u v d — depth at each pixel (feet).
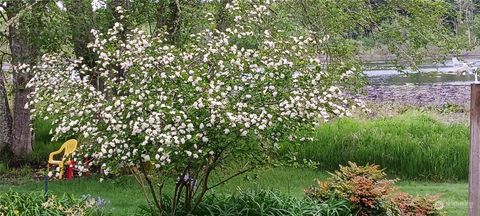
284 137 17.98
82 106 18.19
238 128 16.89
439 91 61.36
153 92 17.56
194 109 16.88
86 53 30.68
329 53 30.86
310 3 31.40
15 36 31.12
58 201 21.43
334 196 20.48
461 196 30.68
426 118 46.65
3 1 29.35
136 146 17.75
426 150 37.50
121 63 18.33
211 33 18.76
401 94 60.08
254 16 20.03
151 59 17.71
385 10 34.71
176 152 17.25
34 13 29.89
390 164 37.70
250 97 17.11
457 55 36.50
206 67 17.79
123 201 26.71
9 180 34.27
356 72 30.99
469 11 39.22
